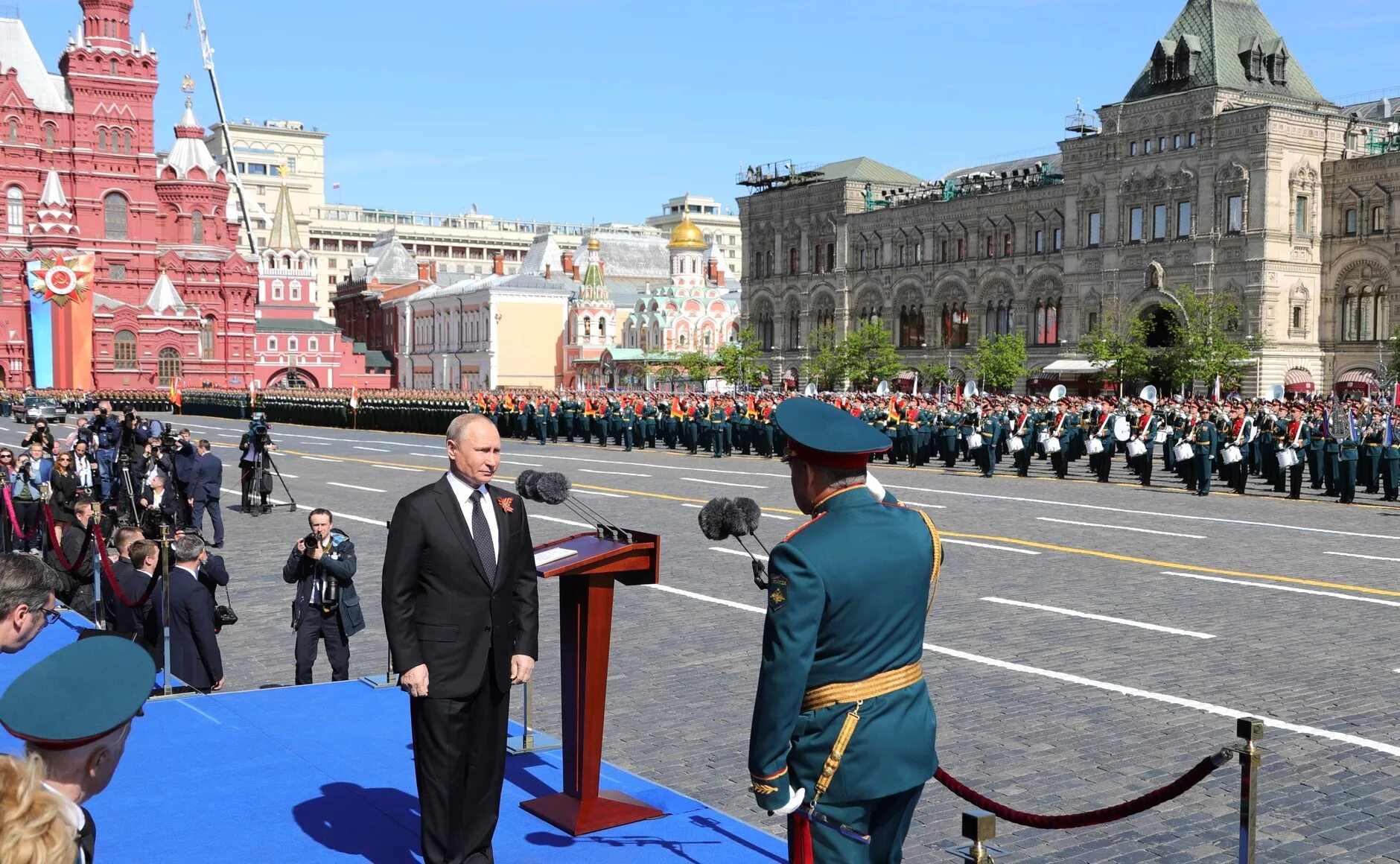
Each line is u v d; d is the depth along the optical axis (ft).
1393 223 232.94
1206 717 36.65
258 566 70.13
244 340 384.06
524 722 32.78
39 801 11.11
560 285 414.00
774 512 88.53
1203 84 245.45
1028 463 122.93
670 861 23.49
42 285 342.23
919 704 16.14
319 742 30.89
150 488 80.53
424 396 224.74
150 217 372.17
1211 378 229.04
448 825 21.65
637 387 367.45
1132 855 26.84
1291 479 101.71
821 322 339.57
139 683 12.93
